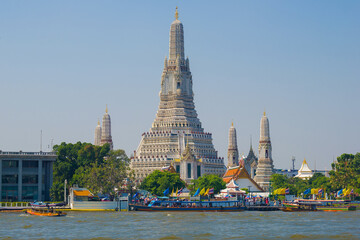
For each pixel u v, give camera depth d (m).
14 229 168.12
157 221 191.00
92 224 181.00
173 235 154.88
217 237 152.38
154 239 148.75
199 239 148.75
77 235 155.75
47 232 161.75
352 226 177.00
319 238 150.25
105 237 151.88
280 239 149.12
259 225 180.00
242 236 154.12
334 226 176.88
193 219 199.75
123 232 161.88
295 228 171.62
